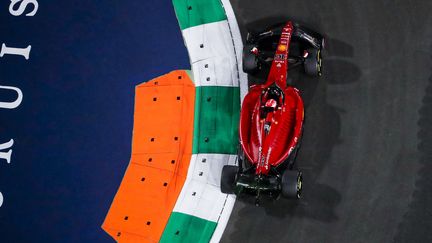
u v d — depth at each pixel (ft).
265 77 169.89
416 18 171.32
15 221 167.32
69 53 184.85
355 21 173.17
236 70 172.14
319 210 155.94
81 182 169.99
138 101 176.24
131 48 182.70
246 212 158.10
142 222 161.79
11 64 184.85
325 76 167.32
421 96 162.91
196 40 178.70
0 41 187.52
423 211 152.66
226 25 178.40
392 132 160.45
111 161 171.22
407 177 155.94
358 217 154.30
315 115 164.14
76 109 178.40
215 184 161.58
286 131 151.84
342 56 169.27
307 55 160.45
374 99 164.04
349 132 161.68
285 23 166.81
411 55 167.43
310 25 174.50
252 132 149.89
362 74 166.81
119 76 180.14
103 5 189.26
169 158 167.22
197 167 164.35
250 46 164.14
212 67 173.88
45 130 177.06
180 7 184.14
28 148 175.32
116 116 175.94
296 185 146.30
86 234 164.14
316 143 161.58
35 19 189.67
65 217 166.61
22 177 172.24
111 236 162.50
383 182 156.25
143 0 187.73
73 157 173.17
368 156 159.02
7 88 182.29
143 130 172.65
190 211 159.94
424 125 159.94
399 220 152.76
